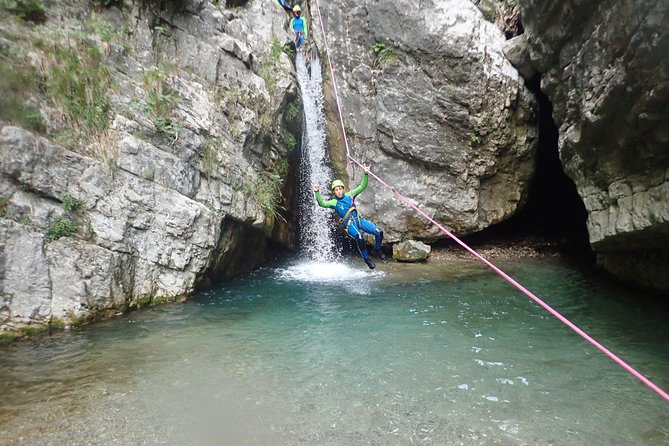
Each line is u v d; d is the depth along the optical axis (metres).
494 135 9.12
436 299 7.23
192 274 7.12
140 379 4.38
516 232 11.78
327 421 3.66
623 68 5.01
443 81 8.95
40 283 5.38
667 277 6.80
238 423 3.63
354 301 7.19
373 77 9.75
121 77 6.69
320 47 10.57
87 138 6.13
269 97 8.95
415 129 9.45
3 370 4.48
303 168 10.91
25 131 5.53
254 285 8.24
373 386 4.28
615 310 6.40
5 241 5.18
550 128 10.38
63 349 5.03
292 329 5.89
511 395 4.08
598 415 3.72
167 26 7.65
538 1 6.66
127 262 6.30
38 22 6.14
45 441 3.32
